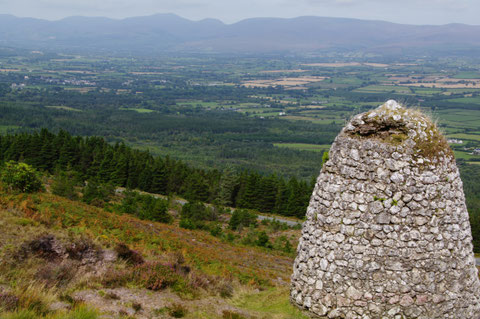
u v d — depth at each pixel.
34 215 16.28
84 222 19.38
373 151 8.82
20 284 10.25
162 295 11.63
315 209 9.47
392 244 8.53
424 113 9.45
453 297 8.51
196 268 17.33
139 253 15.94
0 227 13.61
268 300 11.71
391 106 9.12
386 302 8.48
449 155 8.95
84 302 9.80
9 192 23.91
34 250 12.58
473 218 51.22
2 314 8.35
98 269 12.73
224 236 40.25
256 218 57.56
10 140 81.19
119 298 10.73
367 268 8.61
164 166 80.12
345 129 9.29
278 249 37.03
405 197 8.55
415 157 8.66
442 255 8.54
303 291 9.41
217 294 12.93
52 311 9.20
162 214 41.91
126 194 58.12
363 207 8.75
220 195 71.94
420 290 8.42
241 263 23.33
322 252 9.12
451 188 8.80
